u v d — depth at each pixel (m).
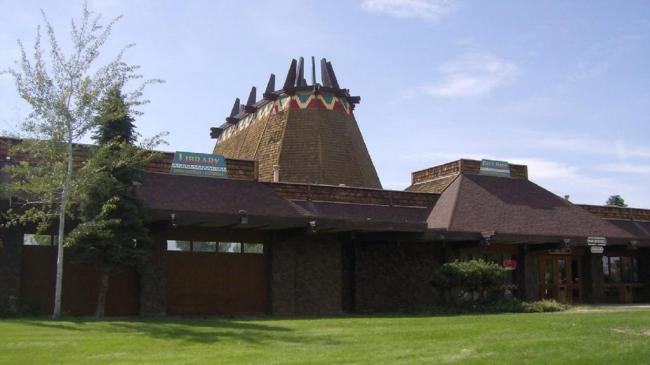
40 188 19.67
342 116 49.88
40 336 15.25
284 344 14.51
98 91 20.39
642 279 37.41
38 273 23.20
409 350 13.38
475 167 35.38
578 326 17.55
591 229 33.47
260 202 27.67
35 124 19.98
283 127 48.56
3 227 22.42
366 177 48.50
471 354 12.74
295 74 51.28
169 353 13.22
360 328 17.61
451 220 30.02
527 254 32.69
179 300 25.73
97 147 21.19
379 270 30.09
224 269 26.83
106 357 12.72
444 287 27.58
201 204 25.89
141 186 25.53
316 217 25.62
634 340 14.62
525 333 16.06
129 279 24.83
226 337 15.52
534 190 35.75
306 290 28.00
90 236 21.22
